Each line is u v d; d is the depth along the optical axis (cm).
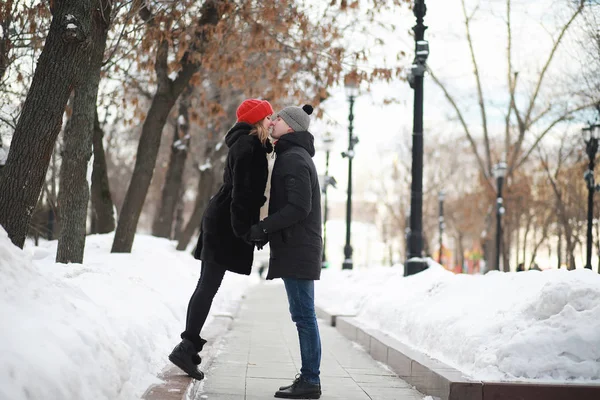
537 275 720
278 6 1345
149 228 7281
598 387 545
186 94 2173
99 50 946
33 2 1024
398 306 936
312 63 1538
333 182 2645
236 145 567
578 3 1970
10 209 566
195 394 561
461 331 668
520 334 593
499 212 2853
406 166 6506
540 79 3319
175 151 2534
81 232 973
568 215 4422
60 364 360
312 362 588
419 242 1227
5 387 315
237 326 1209
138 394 461
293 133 589
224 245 574
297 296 582
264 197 571
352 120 2558
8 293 395
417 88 1274
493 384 545
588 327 583
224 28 1375
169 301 869
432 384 600
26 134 572
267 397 586
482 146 6009
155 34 1250
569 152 3953
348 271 1927
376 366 807
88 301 509
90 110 967
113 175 4519
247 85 1612
